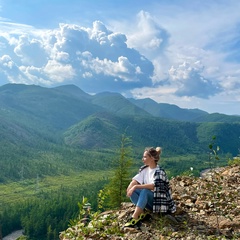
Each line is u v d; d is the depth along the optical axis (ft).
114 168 37.24
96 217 12.39
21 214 235.81
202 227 11.36
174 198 15.03
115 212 13.23
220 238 10.30
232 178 18.40
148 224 11.55
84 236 11.29
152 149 12.25
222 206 13.39
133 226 11.50
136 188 11.92
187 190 16.25
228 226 11.36
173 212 12.14
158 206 11.77
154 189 11.84
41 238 208.85
